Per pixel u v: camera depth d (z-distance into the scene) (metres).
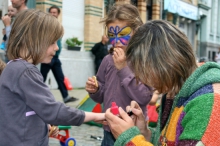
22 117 1.90
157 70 1.33
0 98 1.90
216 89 1.19
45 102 1.89
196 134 1.14
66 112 1.95
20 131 1.88
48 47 2.00
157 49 1.34
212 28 23.78
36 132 1.94
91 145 4.11
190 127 1.17
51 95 1.97
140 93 2.28
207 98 1.17
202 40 22.55
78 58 9.97
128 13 2.47
